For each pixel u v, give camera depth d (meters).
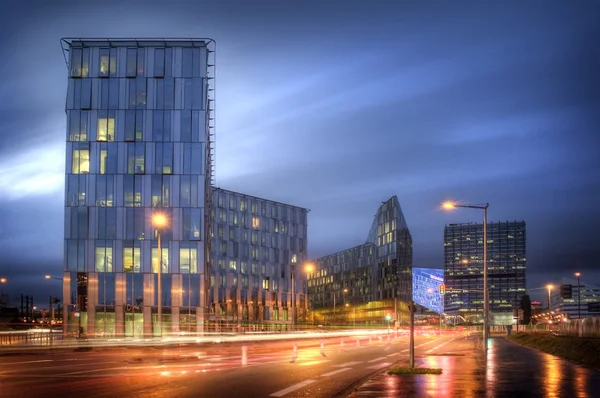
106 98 81.25
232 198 124.38
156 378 21.53
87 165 80.44
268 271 130.88
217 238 118.81
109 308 78.31
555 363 28.19
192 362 31.14
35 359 34.00
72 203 79.88
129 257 79.12
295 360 33.03
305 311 139.00
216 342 65.75
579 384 18.62
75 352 42.97
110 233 79.50
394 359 33.84
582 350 31.66
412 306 24.44
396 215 157.12
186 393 17.00
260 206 131.38
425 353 39.22
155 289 78.69
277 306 131.50
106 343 54.53
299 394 17.05
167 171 80.12
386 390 16.97
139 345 54.00
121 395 16.50
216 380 20.94
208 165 90.38
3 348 44.56
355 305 181.75
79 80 81.62
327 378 22.11
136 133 80.62
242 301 122.94
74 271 78.75
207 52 83.00
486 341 38.09
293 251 138.38
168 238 79.31
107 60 81.88
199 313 78.31
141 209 79.69
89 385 19.09
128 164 80.31
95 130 80.75
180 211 79.69
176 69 81.75
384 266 161.88
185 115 80.94
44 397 16.11
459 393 16.30
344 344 59.88
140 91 81.25
